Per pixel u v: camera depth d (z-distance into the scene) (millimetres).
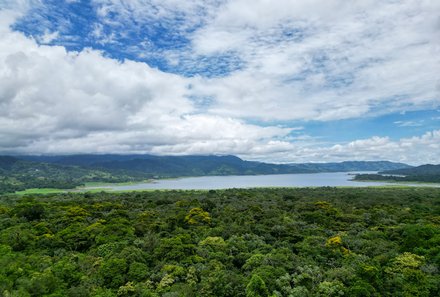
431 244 49969
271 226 68812
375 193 149750
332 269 44938
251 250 53719
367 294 38344
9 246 49938
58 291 36594
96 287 39344
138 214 79438
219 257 48562
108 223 67375
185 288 38656
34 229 61031
